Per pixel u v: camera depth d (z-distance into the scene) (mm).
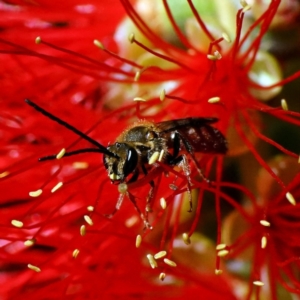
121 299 97
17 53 94
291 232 96
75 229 98
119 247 97
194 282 97
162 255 90
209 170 96
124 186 87
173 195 91
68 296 94
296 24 99
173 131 92
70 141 98
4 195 98
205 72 99
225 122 97
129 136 90
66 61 96
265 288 98
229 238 98
